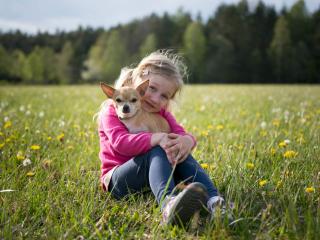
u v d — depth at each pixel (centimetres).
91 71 6975
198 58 5856
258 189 305
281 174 339
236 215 257
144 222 266
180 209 240
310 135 481
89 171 354
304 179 332
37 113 794
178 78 370
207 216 270
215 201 260
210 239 231
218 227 238
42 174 338
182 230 244
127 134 306
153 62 367
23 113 763
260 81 5731
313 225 234
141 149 292
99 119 353
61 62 6719
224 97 1415
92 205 279
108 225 255
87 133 513
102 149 333
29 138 463
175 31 6900
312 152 391
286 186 307
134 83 387
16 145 425
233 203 275
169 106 385
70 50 7044
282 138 471
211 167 358
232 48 5806
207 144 450
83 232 241
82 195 296
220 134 523
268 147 402
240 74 5797
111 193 312
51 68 6650
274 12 6450
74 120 678
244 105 1019
